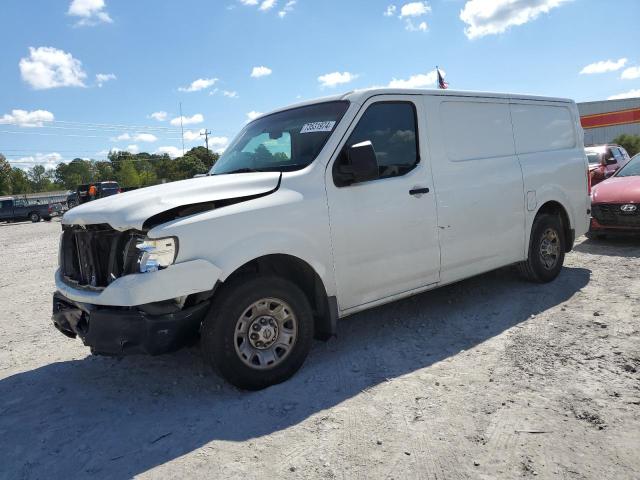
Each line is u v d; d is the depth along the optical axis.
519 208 5.48
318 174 3.96
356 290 4.15
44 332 5.61
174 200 3.46
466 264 4.98
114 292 3.29
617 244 8.17
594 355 3.91
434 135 4.74
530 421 3.04
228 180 3.79
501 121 5.46
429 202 4.58
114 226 3.38
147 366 4.28
